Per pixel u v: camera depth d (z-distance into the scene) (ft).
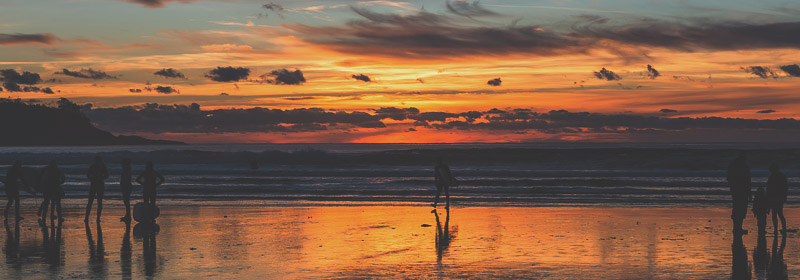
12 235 42.45
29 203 66.08
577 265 31.12
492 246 37.35
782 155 151.53
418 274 29.01
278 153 168.35
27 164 163.53
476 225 47.80
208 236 41.91
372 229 45.57
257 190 79.77
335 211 58.29
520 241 39.34
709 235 41.83
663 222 49.26
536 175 108.99
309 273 29.32
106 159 158.81
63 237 41.45
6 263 31.96
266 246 37.55
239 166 142.51
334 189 83.71
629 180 93.76
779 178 41.22
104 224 48.52
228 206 63.05
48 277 28.37
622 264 31.35
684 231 43.91
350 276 28.60
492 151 177.78
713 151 173.88
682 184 87.04
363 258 33.35
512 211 57.93
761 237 40.75
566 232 43.55
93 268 30.55
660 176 106.63
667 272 29.35
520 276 28.48
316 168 137.90
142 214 49.11
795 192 76.18
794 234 42.24
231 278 28.17
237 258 33.37
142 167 131.44
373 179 100.27
